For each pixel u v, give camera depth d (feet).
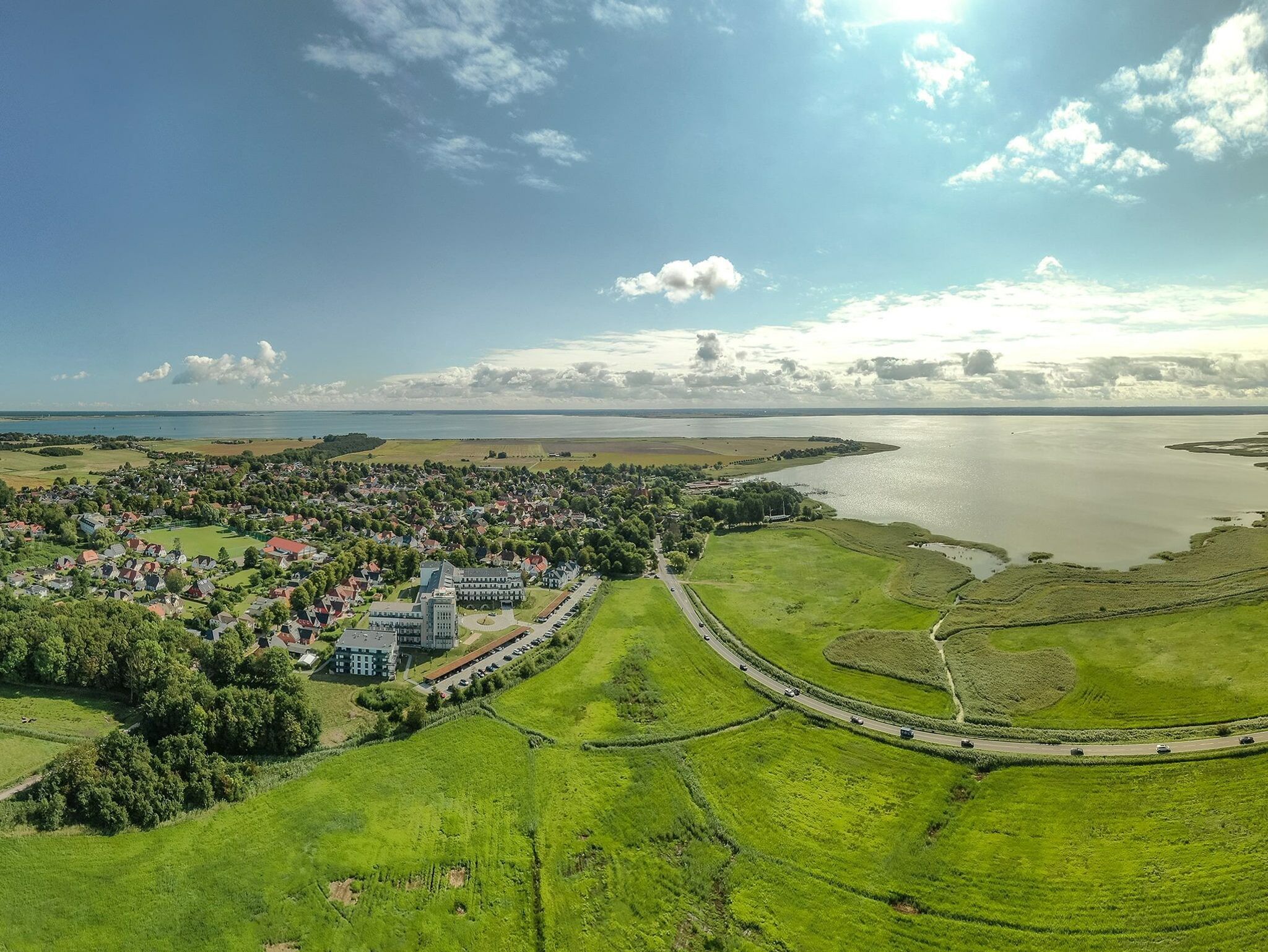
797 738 475.72
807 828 385.50
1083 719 491.31
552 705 520.01
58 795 363.35
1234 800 392.68
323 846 361.92
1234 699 501.15
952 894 336.29
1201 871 342.44
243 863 347.36
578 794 413.80
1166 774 419.33
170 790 384.88
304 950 301.84
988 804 400.88
